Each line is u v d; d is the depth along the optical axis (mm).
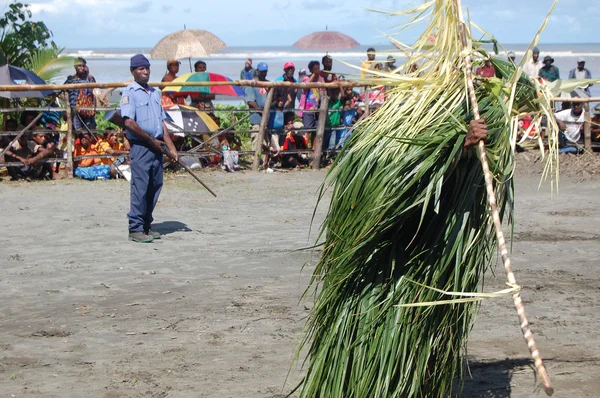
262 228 9539
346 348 3750
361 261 3762
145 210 8766
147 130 8656
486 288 6867
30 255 8070
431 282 3646
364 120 4090
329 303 3883
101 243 8641
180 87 13883
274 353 5258
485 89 3826
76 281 7117
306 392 4105
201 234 9180
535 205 11148
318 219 10133
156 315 6109
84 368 5000
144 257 8031
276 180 13352
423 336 3686
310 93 14766
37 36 14711
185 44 15586
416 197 3619
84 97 12930
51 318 6051
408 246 3596
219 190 12320
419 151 3582
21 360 5148
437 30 3975
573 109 15250
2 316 6105
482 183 3656
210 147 14086
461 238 3609
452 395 4512
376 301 3734
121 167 13000
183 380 4777
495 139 3639
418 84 3969
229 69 53812
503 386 4648
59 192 11711
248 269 7559
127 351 5316
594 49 165000
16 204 10828
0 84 12727
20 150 12609
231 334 5656
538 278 7227
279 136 15023
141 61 8648
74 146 12984
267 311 6195
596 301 6477
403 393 3701
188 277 7262
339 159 4012
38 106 13828
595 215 10391
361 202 3695
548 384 2736
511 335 5637
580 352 5266
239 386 4668
